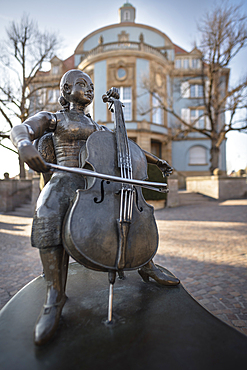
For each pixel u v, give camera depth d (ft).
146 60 69.51
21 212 43.09
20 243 20.57
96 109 70.08
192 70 75.36
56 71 83.71
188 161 81.30
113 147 5.13
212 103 57.41
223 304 9.48
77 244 4.06
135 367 3.44
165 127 75.97
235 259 14.90
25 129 4.42
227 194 48.39
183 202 47.78
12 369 3.41
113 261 4.29
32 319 4.66
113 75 69.00
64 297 4.72
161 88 73.26
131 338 4.06
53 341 3.97
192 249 17.49
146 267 6.34
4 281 12.26
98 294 5.65
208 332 4.24
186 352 3.75
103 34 79.25
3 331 4.29
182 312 4.86
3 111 50.49
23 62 53.57
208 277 12.25
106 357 3.64
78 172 4.11
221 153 80.33
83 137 5.55
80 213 4.25
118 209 4.58
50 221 4.64
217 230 23.99
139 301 5.29
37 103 61.62
